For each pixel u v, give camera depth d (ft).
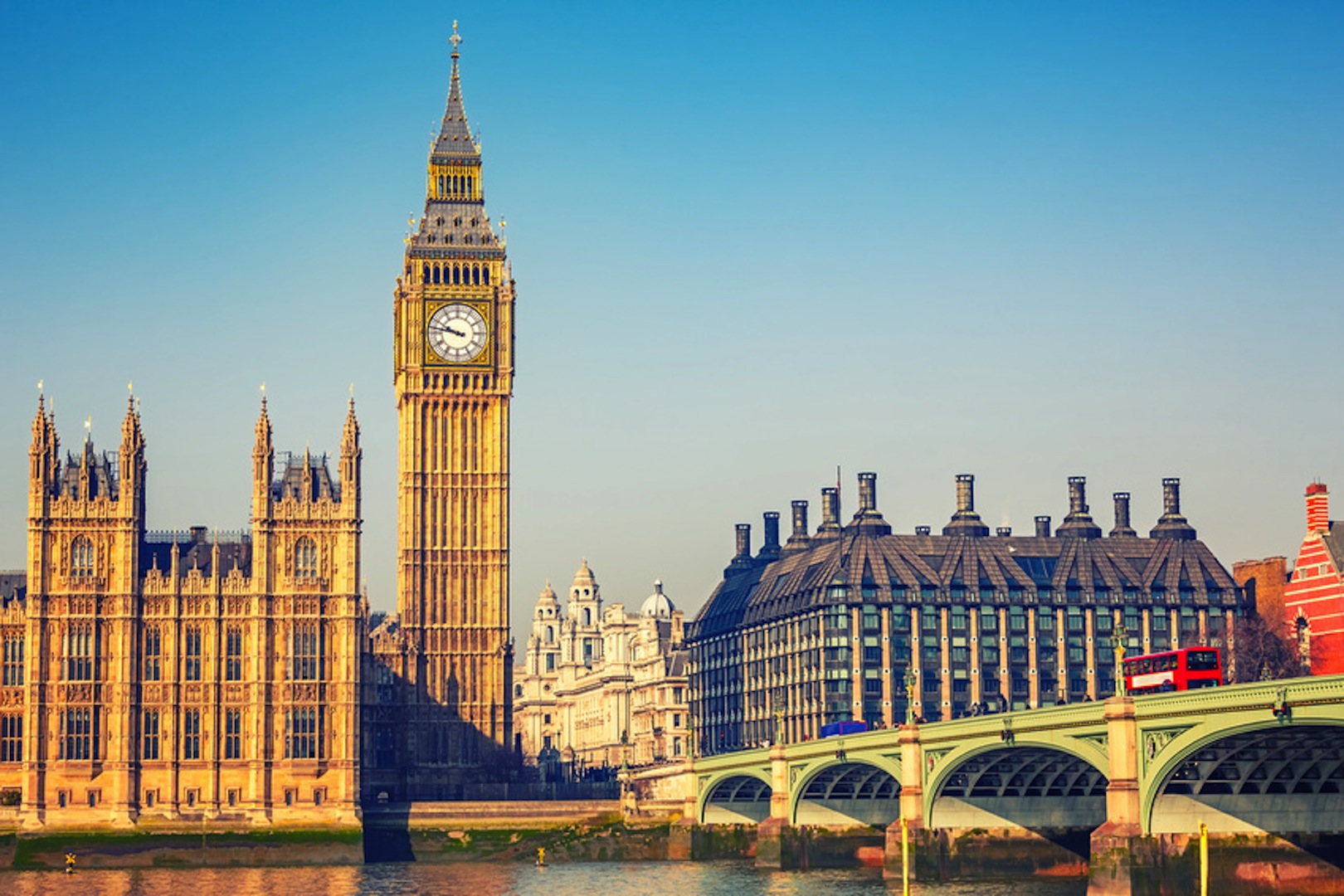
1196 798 488.02
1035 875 595.06
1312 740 465.47
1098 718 493.36
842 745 647.97
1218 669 512.22
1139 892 476.54
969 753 562.66
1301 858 492.54
